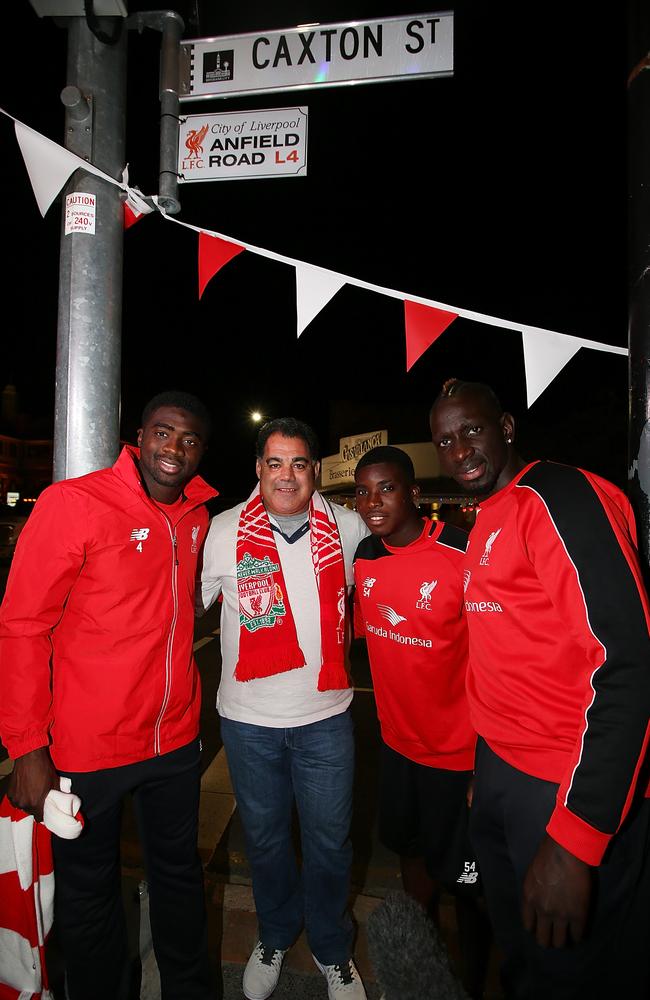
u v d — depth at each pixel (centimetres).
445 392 179
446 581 204
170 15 236
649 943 145
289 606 220
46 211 201
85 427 220
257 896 223
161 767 195
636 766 124
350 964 218
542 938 133
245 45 245
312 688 219
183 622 201
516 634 154
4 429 4494
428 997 60
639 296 171
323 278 219
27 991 190
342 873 219
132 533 187
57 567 176
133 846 307
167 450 194
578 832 126
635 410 172
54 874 189
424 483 1215
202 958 204
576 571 134
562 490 144
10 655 172
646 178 169
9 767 383
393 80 238
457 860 212
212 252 228
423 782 214
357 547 237
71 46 224
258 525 225
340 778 218
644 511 169
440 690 207
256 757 217
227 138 251
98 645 184
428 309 216
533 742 153
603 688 127
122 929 194
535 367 207
